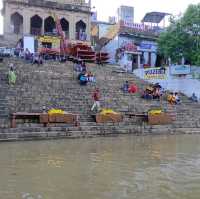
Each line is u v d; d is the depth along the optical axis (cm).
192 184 1024
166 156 1485
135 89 2864
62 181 1052
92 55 3856
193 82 3250
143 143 1892
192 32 3325
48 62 3194
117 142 1917
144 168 1239
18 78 2595
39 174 1136
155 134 2320
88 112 2333
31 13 4153
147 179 1080
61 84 2688
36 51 4003
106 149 1662
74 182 1042
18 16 4156
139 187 992
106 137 2128
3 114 2047
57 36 4125
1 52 3159
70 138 2045
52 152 1556
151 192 945
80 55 3816
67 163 1314
